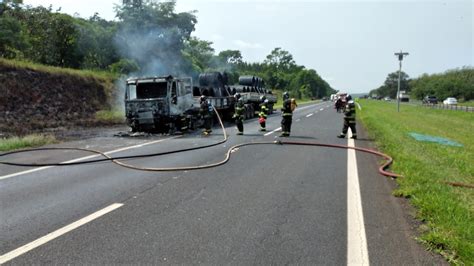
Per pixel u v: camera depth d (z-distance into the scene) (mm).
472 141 16172
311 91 147125
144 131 17219
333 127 20016
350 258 4121
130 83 16984
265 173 8398
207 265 3947
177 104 17312
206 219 5336
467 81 99000
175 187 7133
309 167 9102
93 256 4160
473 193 6887
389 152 11000
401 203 6094
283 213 5594
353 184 7383
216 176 8086
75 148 12250
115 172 8516
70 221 5262
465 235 4504
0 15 34062
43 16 35781
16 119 19578
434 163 9766
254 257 4137
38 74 24234
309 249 4340
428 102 79312
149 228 4984
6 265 3967
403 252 4262
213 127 20359
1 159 10242
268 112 33000
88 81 28328
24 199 6363
